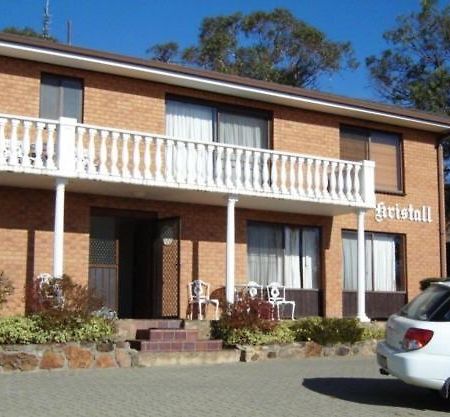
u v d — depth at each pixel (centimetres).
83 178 1491
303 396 1051
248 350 1480
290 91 1914
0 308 1455
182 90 1827
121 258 1797
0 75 1606
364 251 1961
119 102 1738
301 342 1566
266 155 1736
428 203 2223
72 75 1688
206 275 1820
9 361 1245
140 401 970
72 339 1306
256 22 4281
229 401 990
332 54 4281
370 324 1716
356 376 1273
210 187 1641
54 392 1027
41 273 1570
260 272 1919
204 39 4344
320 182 1819
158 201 1780
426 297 1020
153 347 1436
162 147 1606
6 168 1417
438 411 964
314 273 2008
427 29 3691
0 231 1577
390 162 2177
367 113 2058
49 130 1468
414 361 949
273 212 1936
